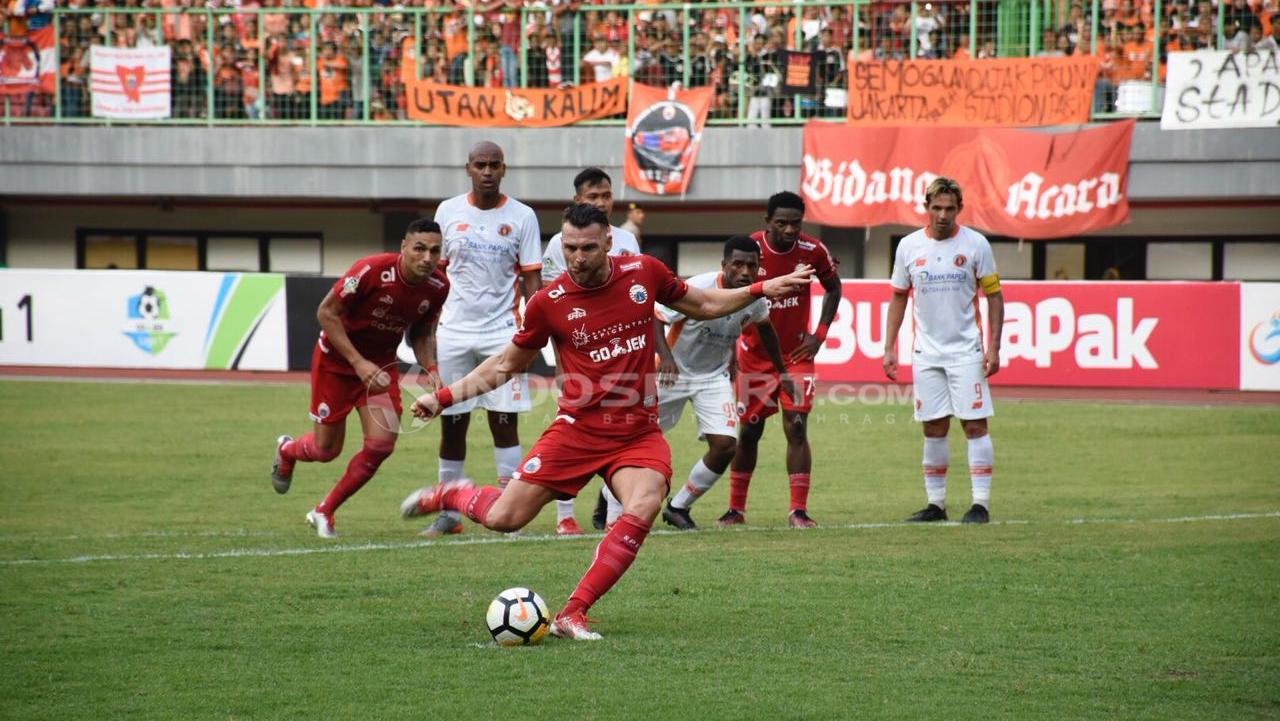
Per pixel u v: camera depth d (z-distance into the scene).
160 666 12.09
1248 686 11.45
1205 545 17.98
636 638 13.09
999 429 32.44
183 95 52.09
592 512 22.39
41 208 57.09
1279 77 43.19
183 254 56.91
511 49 50.03
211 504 22.31
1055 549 17.75
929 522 20.62
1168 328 37.47
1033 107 44.97
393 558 17.14
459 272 20.44
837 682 11.56
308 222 56.03
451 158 50.41
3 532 19.42
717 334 19.59
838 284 20.91
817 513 22.03
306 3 52.59
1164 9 44.91
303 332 42.19
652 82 48.81
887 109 45.97
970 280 20.64
